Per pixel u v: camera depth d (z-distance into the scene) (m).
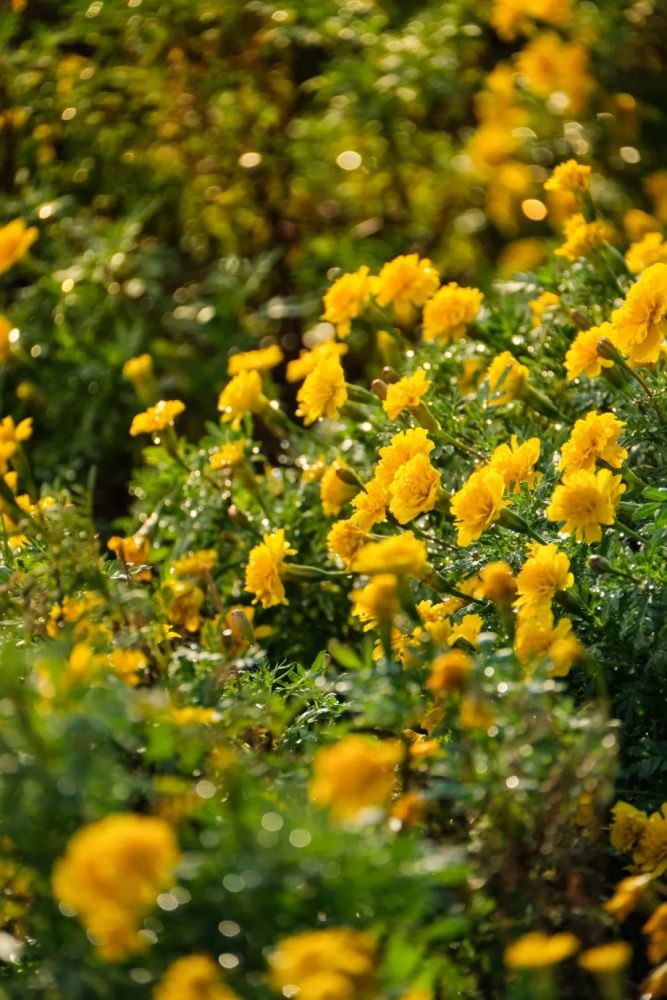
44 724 2.28
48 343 6.19
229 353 6.37
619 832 2.89
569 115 8.12
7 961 2.60
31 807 2.22
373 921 2.23
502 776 2.51
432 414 4.31
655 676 3.29
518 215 8.34
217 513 4.79
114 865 1.95
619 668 3.35
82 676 2.45
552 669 2.73
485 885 2.57
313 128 7.34
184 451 5.21
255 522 4.74
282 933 2.21
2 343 5.46
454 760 2.57
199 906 2.18
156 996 2.14
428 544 4.07
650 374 3.89
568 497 3.22
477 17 7.88
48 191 6.55
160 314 6.57
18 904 2.51
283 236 7.47
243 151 7.32
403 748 2.81
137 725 2.44
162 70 7.19
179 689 2.89
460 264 8.16
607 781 2.59
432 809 2.68
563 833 2.59
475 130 8.16
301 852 2.14
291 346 7.10
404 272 4.62
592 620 3.32
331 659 4.59
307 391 4.28
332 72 7.17
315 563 4.62
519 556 3.54
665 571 3.33
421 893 2.18
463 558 3.81
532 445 3.58
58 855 2.29
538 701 2.57
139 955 2.21
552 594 3.12
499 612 3.12
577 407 4.34
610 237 6.73
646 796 3.21
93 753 2.32
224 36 7.27
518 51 8.37
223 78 7.24
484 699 2.64
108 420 6.23
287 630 4.65
